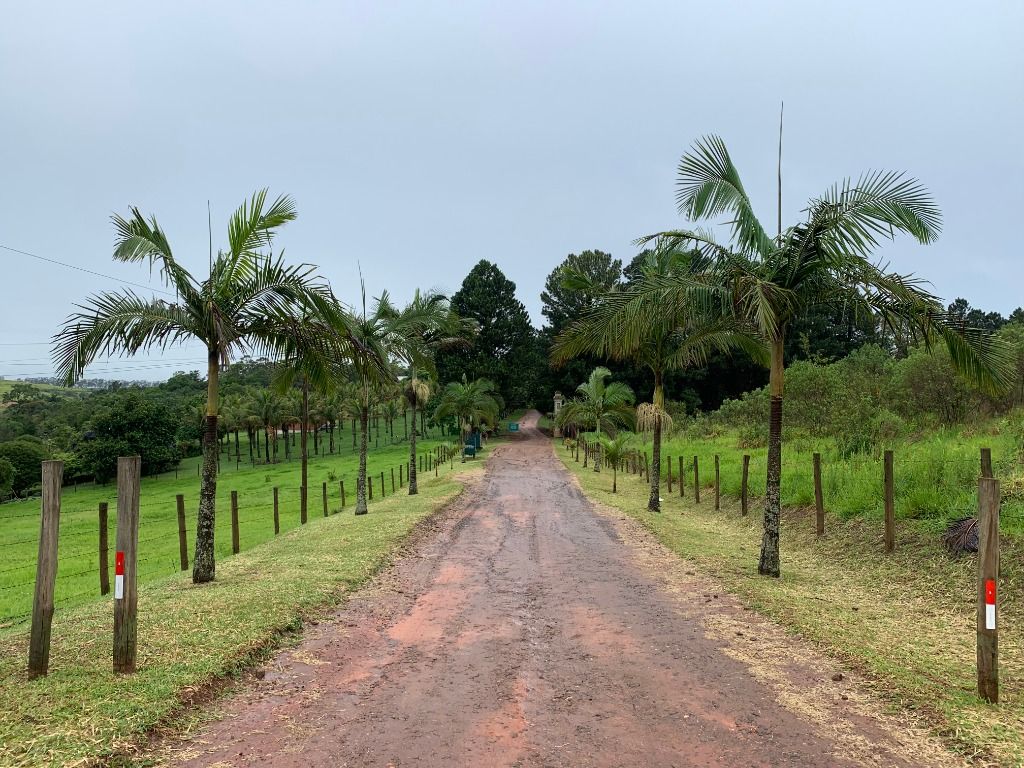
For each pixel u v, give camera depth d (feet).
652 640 21.53
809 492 45.37
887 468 32.83
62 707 15.05
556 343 37.52
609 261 237.86
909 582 28.68
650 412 59.77
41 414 273.54
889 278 28.91
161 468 207.51
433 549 38.63
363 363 36.40
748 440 87.04
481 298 214.90
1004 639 21.52
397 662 19.49
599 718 15.48
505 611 25.29
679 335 58.44
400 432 279.90
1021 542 26.81
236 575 30.66
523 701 16.52
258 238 31.32
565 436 215.10
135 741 13.71
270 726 14.96
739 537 44.80
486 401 158.81
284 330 32.60
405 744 14.10
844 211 29.32
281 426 230.68
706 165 32.73
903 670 18.13
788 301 30.60
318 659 19.66
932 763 13.25
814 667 18.85
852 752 13.71
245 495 118.32
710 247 33.32
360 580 29.30
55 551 17.47
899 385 68.74
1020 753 13.39
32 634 17.16
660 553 37.29
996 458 37.50
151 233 30.07
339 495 102.89
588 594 27.94
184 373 329.52
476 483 83.30
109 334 28.94
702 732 14.70
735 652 20.25
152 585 30.01
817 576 31.76
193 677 17.01
